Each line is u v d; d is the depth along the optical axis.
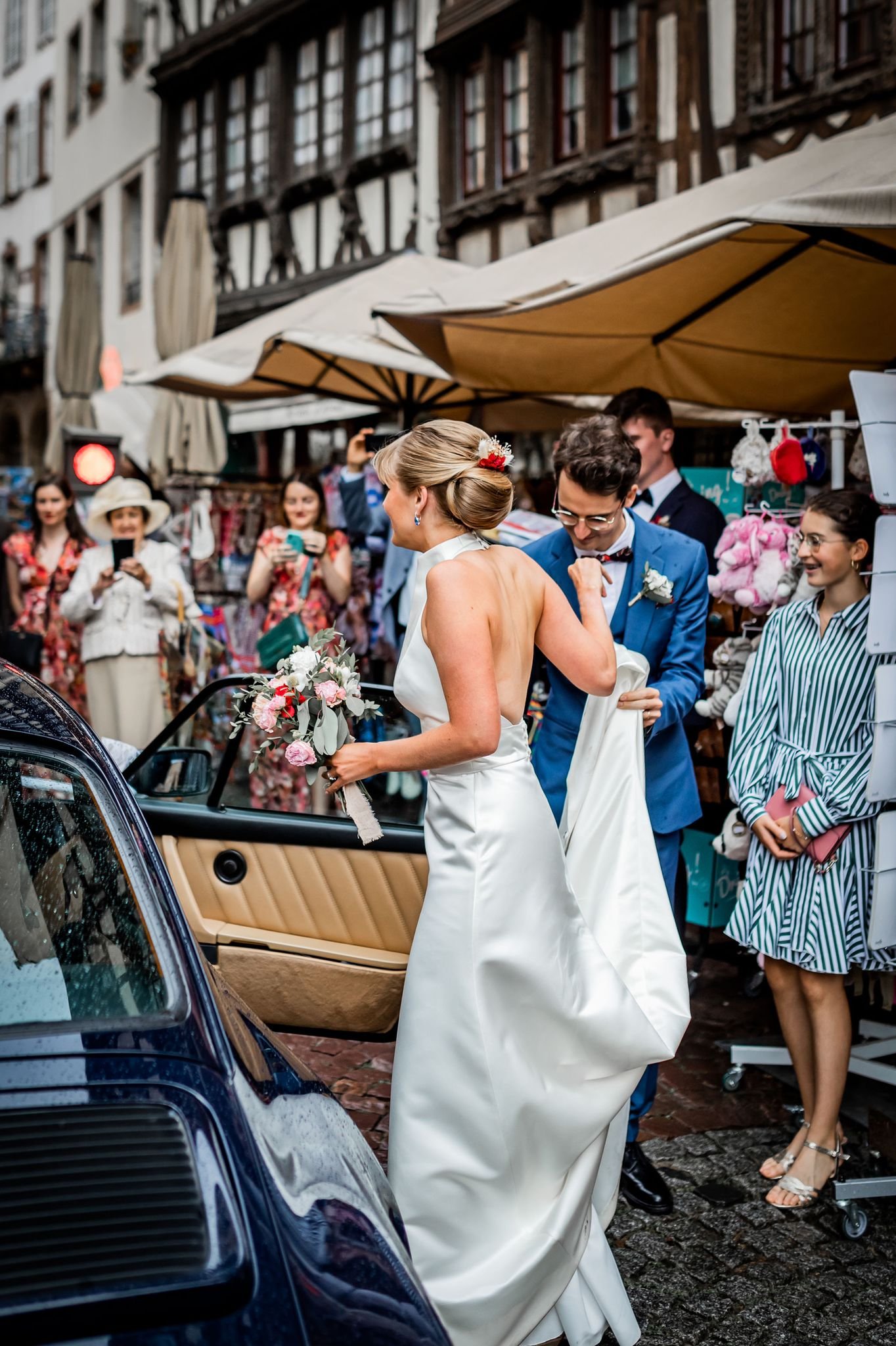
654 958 2.86
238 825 3.45
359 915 3.38
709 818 4.80
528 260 5.34
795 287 4.86
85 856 1.91
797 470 4.20
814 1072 3.62
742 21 9.02
